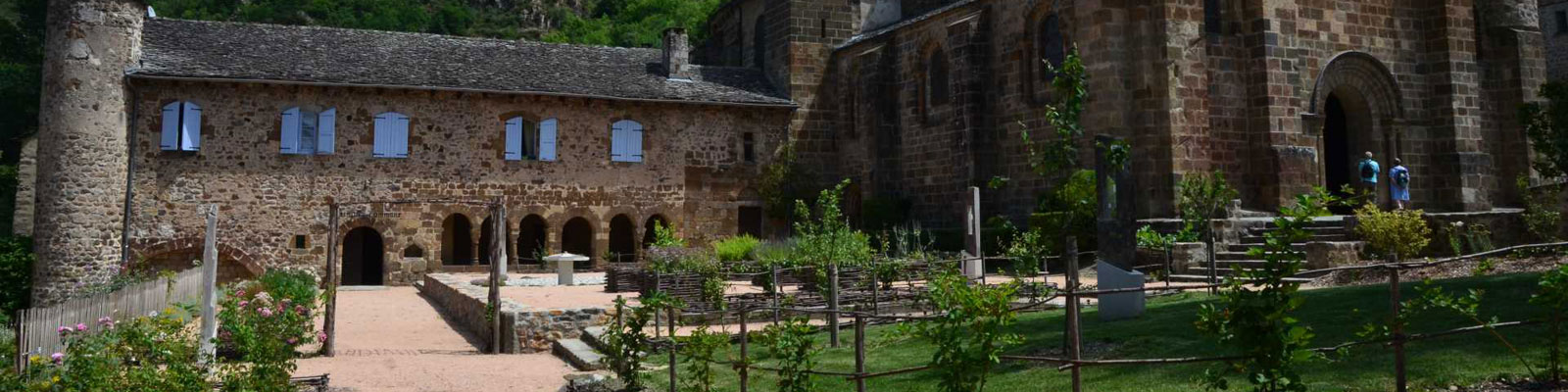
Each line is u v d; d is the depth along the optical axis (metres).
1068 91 12.54
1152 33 27.50
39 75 58.00
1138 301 14.30
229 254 32.53
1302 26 29.11
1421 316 11.42
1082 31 28.23
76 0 30.81
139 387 10.42
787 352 9.03
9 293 32.97
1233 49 28.86
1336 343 10.27
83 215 30.34
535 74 36.94
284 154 33.38
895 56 37.88
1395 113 30.62
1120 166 13.73
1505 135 33.19
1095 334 12.61
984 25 32.91
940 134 35.12
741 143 38.88
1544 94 22.77
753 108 38.97
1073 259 11.92
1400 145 30.64
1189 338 11.56
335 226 17.62
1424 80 31.48
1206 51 28.36
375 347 18.62
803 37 40.12
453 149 35.16
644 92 37.31
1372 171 26.30
